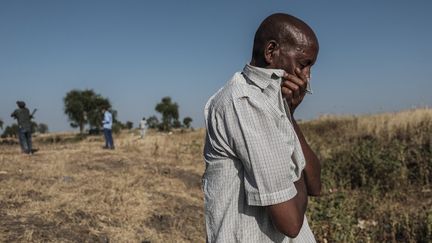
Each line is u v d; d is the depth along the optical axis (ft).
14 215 18.21
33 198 21.06
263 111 4.91
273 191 4.83
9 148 50.21
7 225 16.92
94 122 148.97
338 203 19.72
